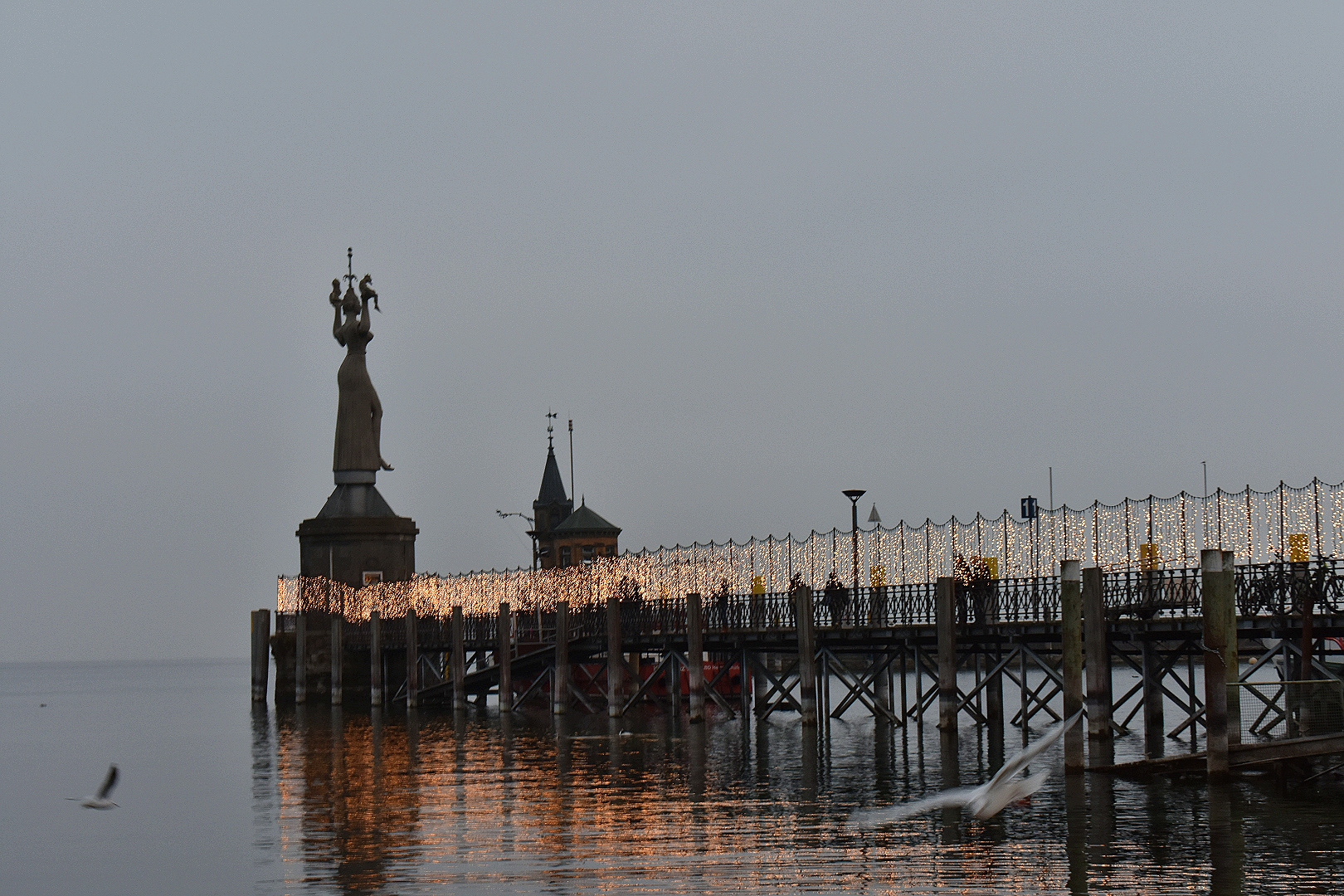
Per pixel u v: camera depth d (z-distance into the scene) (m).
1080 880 30.92
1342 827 35.53
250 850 38.44
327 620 98.94
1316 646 47.53
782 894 30.41
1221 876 31.03
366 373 104.56
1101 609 46.81
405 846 37.47
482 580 93.00
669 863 33.75
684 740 62.03
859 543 64.88
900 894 30.16
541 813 41.81
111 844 41.06
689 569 75.12
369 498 103.12
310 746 68.44
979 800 14.66
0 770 67.06
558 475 133.00
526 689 91.69
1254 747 40.28
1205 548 51.81
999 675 59.59
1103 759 46.00
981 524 59.47
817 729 65.50
